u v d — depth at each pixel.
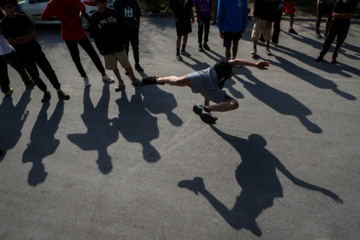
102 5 4.53
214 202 3.21
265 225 2.93
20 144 4.20
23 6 9.24
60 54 7.39
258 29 6.59
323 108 4.86
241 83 5.72
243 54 7.10
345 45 7.46
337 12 5.85
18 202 3.27
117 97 5.32
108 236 2.86
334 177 3.50
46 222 3.03
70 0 4.81
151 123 4.58
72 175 3.62
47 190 3.42
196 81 3.76
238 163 3.75
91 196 3.31
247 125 4.47
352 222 2.94
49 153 4.00
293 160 3.78
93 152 4.00
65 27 5.02
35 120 4.72
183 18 6.35
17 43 4.43
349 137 4.18
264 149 3.97
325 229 2.88
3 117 4.83
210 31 8.78
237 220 3.00
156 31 8.91
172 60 6.88
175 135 4.30
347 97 5.16
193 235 2.86
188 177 3.55
